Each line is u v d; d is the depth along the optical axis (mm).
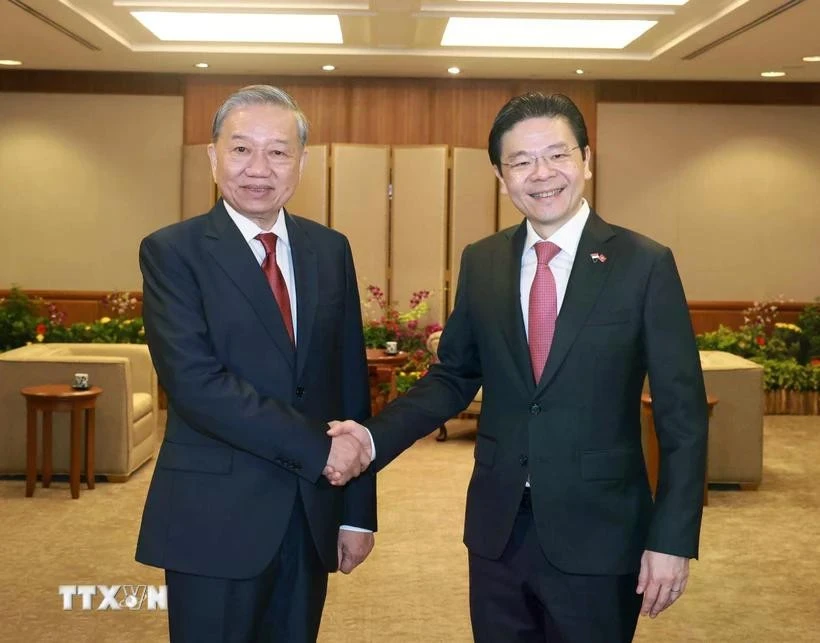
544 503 2393
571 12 7836
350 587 4977
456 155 10766
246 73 11094
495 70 10594
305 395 2471
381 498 6758
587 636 2402
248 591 2414
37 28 8555
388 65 10336
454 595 4879
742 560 5484
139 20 8516
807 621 4582
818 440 8828
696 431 2377
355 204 10781
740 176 11430
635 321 2408
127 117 11305
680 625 4523
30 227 11414
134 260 11422
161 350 2400
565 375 2395
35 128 11320
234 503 2400
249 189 2432
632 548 2406
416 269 10867
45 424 6723
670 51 9234
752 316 11445
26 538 5715
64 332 10039
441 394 2723
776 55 9414
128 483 7039
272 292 2461
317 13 7914
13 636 4266
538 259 2500
